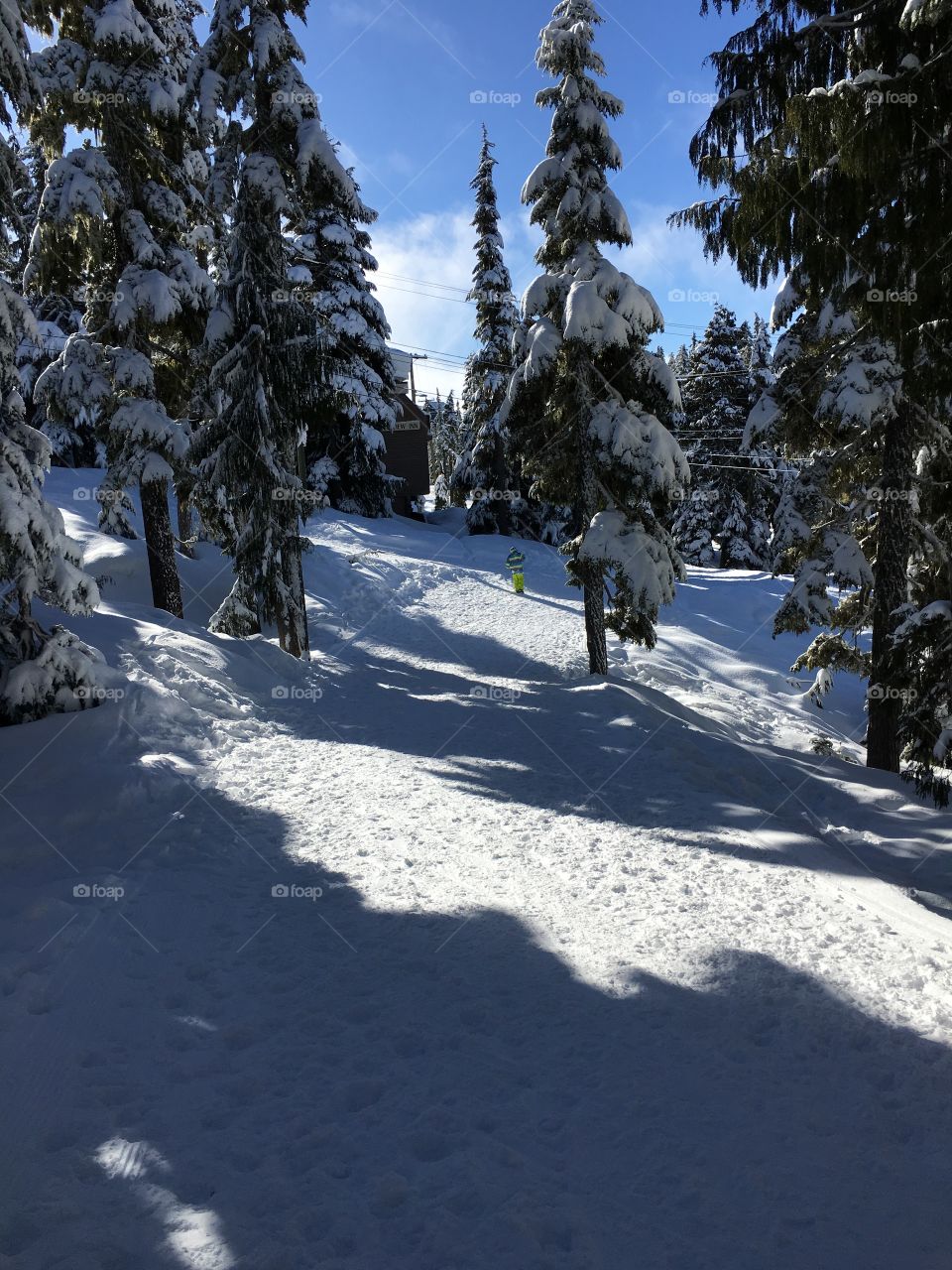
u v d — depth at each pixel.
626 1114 3.76
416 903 6.29
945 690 9.62
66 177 14.79
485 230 38.09
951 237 8.55
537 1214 3.14
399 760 10.68
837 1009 4.60
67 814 7.72
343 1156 3.50
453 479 42.38
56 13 15.81
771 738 18.14
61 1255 2.94
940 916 6.12
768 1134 3.61
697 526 42.22
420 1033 4.48
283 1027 4.57
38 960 5.11
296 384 16.28
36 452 9.91
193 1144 3.57
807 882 6.65
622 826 8.08
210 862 7.00
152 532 17.45
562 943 5.57
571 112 16.02
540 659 21.48
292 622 17.77
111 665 12.23
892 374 11.72
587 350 16.06
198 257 19.62
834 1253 2.95
